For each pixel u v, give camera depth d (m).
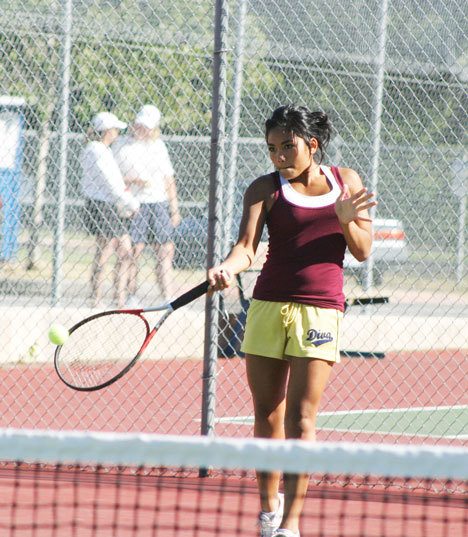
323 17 22.83
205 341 17.50
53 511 14.02
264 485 12.84
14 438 8.73
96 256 26.42
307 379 12.55
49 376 25.84
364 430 21.58
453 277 28.73
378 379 27.56
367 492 16.20
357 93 24.02
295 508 12.17
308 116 12.88
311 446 8.53
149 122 24.48
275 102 23.42
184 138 24.83
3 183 26.95
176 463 8.62
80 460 8.70
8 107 25.33
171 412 22.53
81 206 26.55
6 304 28.03
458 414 23.95
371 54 23.98
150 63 23.23
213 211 17.41
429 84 24.50
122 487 15.83
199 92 23.69
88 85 24.59
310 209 12.73
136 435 8.75
